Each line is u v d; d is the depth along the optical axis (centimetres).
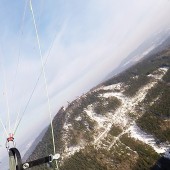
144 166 13912
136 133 16525
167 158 14138
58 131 17450
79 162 14425
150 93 19575
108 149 15262
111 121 17975
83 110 19425
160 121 16838
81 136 16600
